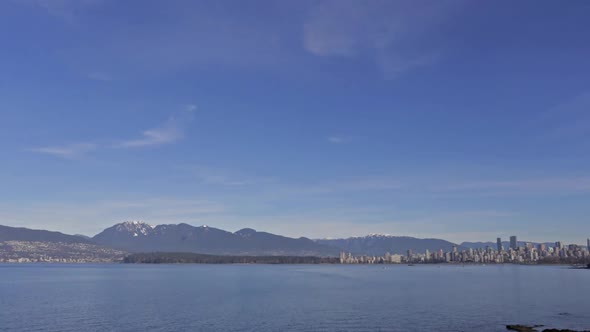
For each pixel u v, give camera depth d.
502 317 106.19
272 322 100.50
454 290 185.25
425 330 91.06
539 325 95.38
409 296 159.25
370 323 99.19
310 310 119.88
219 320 103.00
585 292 169.75
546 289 185.62
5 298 153.12
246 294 168.75
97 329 92.38
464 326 95.00
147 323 98.94
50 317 107.38
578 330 89.00
